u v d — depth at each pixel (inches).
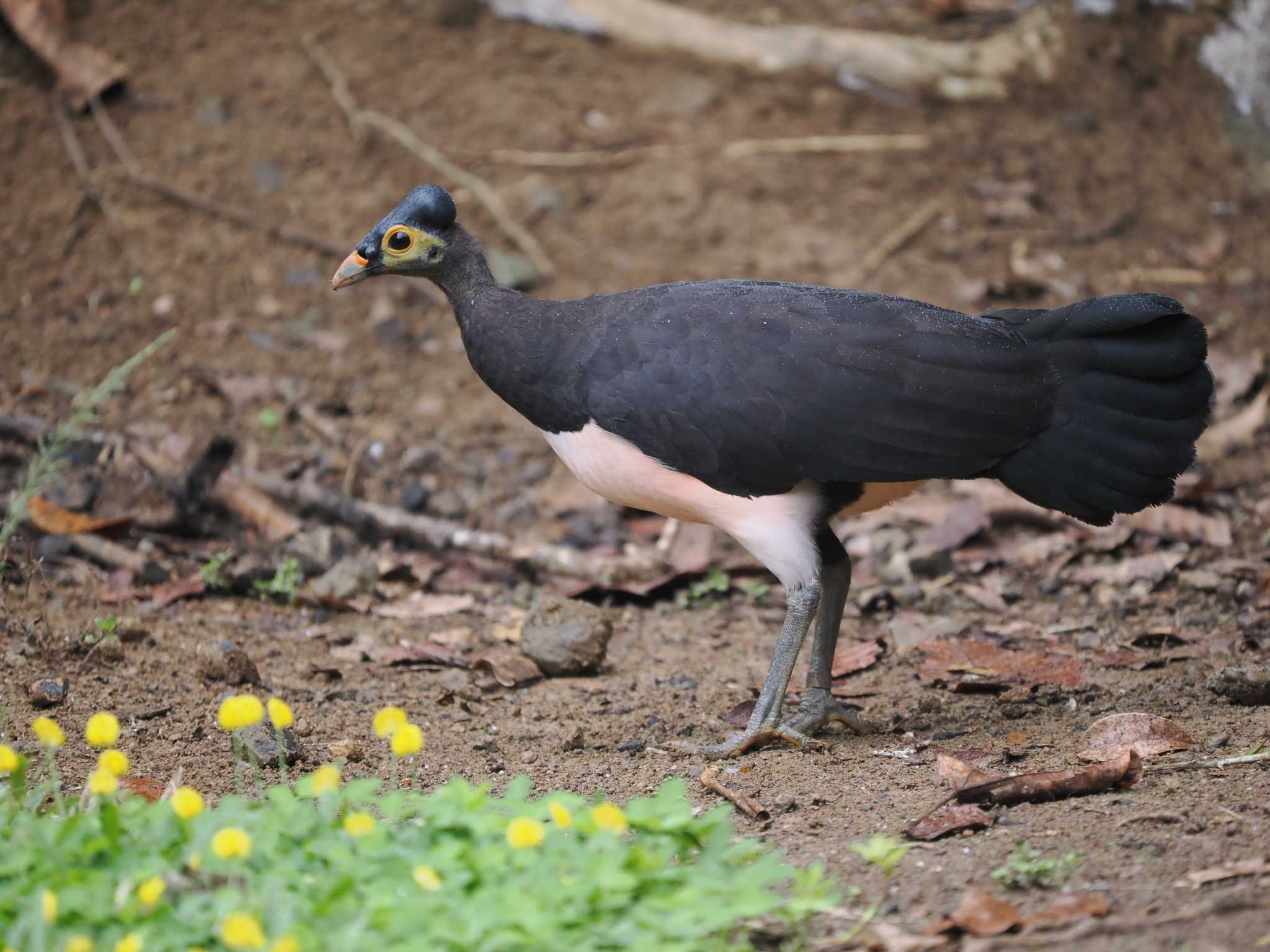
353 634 409.4
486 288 354.6
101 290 555.2
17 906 210.7
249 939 185.2
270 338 552.7
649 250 598.5
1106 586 440.1
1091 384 321.4
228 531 462.0
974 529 466.6
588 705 366.0
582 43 693.3
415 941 195.2
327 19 680.4
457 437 523.8
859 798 292.7
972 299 576.7
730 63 686.5
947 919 225.3
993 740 330.3
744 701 364.5
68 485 459.2
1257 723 323.9
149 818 229.9
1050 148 659.4
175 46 652.7
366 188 610.9
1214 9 695.1
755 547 331.3
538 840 210.7
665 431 322.3
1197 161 660.1
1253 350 556.7
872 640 409.7
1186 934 211.2
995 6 726.5
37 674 359.6
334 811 235.5
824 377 315.0
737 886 215.6
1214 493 488.1
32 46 621.3
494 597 444.1
